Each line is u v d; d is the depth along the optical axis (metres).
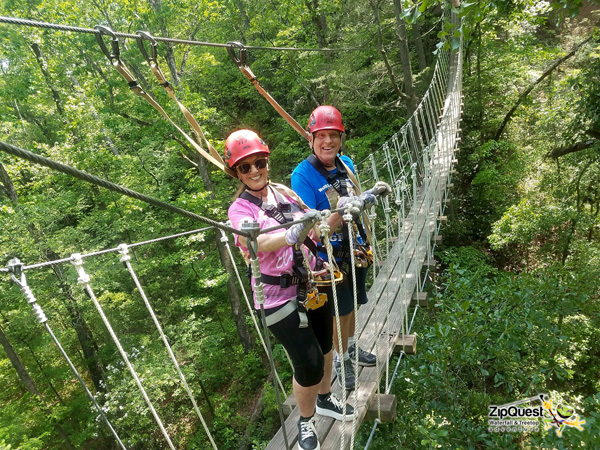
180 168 9.81
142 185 9.11
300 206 1.62
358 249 1.86
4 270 0.86
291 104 12.95
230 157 1.45
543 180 9.00
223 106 13.45
